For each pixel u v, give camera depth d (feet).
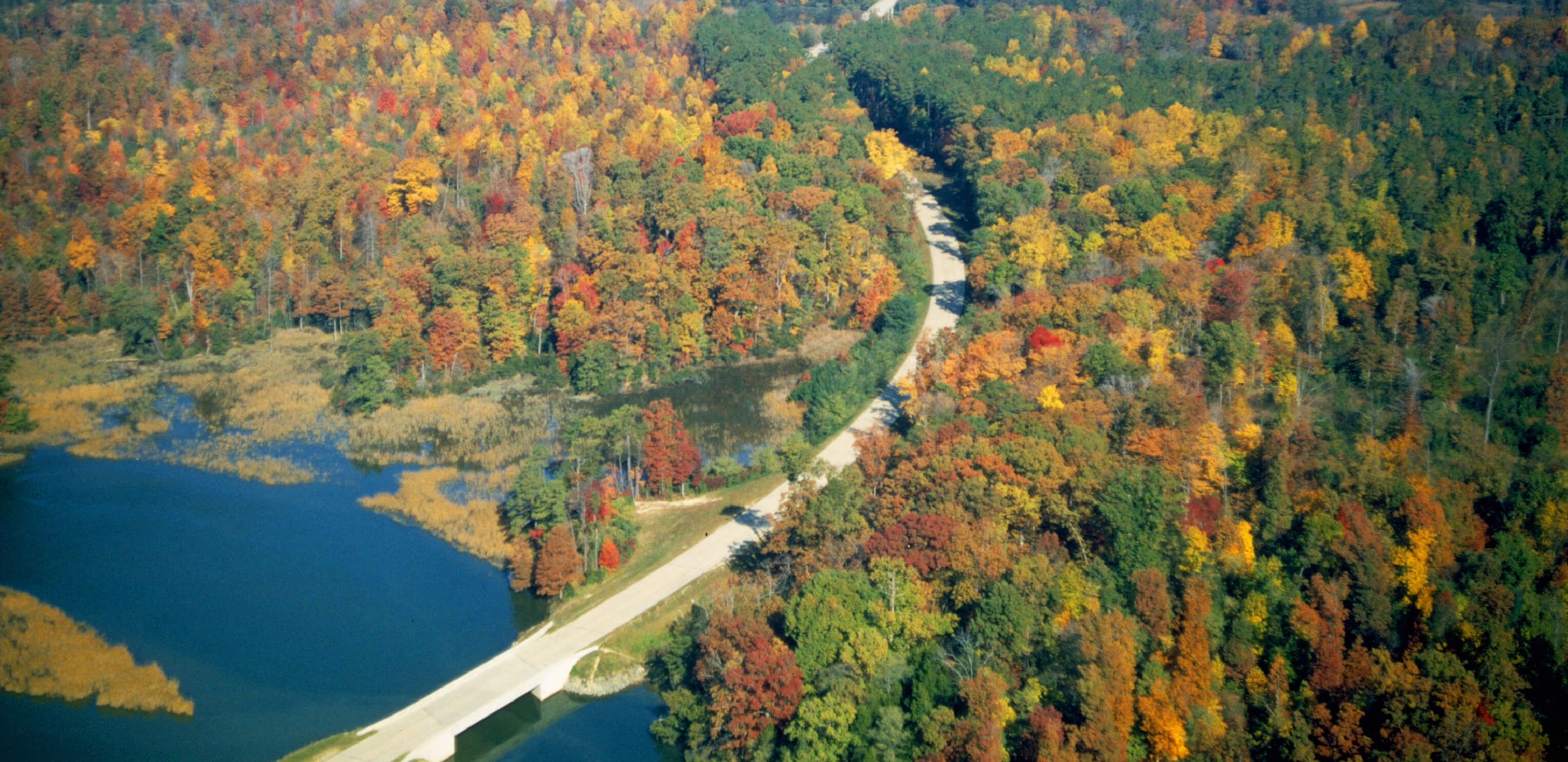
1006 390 618.85
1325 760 431.43
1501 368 640.58
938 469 522.06
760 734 429.79
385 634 509.76
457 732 447.83
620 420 605.31
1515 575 499.92
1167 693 424.05
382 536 587.27
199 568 554.87
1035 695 423.23
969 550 467.52
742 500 604.08
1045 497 509.35
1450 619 473.67
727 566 544.62
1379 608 474.49
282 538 583.17
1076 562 490.08
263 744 440.04
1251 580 484.33
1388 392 630.33
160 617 515.09
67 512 602.44
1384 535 506.89
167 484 636.89
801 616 447.42
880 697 426.10
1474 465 564.30
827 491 520.01
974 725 402.11
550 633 504.84
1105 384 613.52
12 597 518.78
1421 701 432.66
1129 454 553.23
